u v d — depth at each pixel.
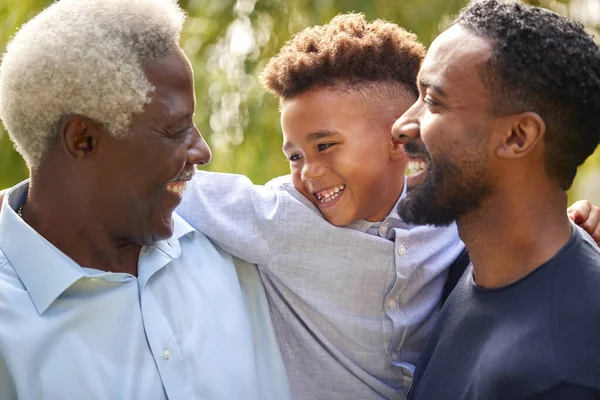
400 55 1.82
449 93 1.48
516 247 1.48
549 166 1.46
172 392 1.56
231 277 1.75
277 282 1.77
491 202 1.50
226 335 1.67
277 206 1.76
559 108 1.43
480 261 1.53
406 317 1.78
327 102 1.75
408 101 1.83
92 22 1.51
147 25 1.54
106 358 1.53
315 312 1.76
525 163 1.46
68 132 1.53
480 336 1.48
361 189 1.77
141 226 1.60
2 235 1.57
